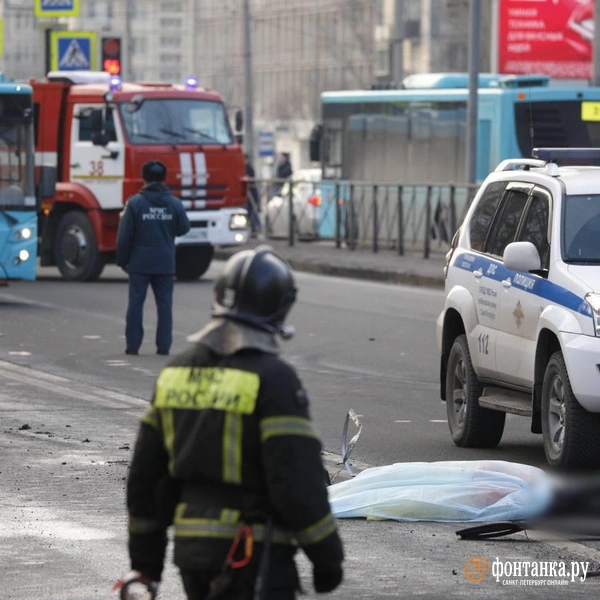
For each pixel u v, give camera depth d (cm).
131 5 17250
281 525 1286
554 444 2980
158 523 1345
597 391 2853
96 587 2112
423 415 3816
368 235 9606
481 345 3291
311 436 1275
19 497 2731
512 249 3092
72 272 7844
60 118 7806
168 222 4959
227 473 1273
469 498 2559
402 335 5641
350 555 2309
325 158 10981
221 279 1303
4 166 6538
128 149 7619
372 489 2608
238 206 7919
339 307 6719
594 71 9306
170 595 2081
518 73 12350
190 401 1290
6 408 3803
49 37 11412
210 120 7869
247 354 1291
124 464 3064
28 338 5362
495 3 12306
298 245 10200
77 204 7850
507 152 9325
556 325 2948
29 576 2169
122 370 4591
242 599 1270
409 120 10212
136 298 4953
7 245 6538
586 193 3177
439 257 8956
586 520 2456
